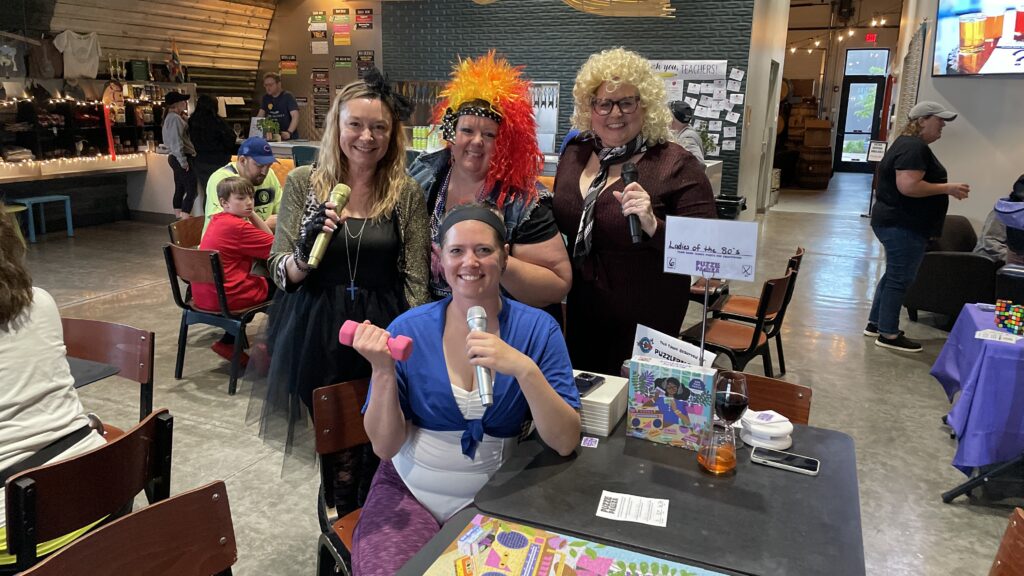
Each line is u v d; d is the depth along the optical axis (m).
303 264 2.00
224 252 3.75
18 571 1.45
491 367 1.45
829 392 3.99
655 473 1.48
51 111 7.84
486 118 1.90
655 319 2.14
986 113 5.48
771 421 1.62
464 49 9.27
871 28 16.64
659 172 2.02
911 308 5.24
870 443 3.37
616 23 8.33
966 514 2.77
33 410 1.61
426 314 1.65
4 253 1.57
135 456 1.57
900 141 4.42
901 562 2.46
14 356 1.58
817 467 1.49
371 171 2.06
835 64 17.31
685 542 1.23
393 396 1.54
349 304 2.06
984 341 2.77
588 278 2.14
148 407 2.25
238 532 2.55
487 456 1.62
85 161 8.19
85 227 8.58
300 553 2.43
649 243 2.01
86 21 8.09
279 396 2.17
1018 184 4.57
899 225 4.48
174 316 5.04
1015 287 3.35
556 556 1.20
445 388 1.59
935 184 4.29
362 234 2.03
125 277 6.11
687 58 8.06
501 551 1.22
